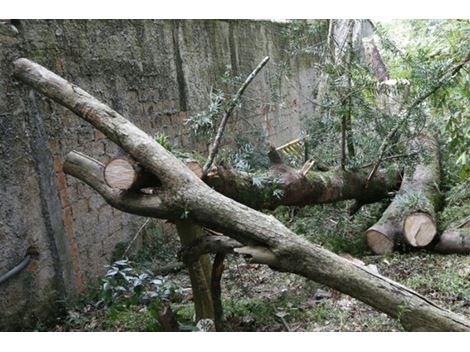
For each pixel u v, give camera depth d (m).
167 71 6.38
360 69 5.18
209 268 3.88
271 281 4.53
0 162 3.67
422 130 5.77
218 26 7.87
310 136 5.55
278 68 6.70
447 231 5.11
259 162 5.00
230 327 3.73
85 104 3.40
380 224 5.18
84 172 3.62
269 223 3.09
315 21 5.86
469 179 5.85
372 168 5.80
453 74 4.97
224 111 4.09
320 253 3.05
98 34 5.00
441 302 3.98
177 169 3.25
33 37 4.11
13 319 3.71
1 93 3.71
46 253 4.08
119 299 4.09
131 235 5.44
